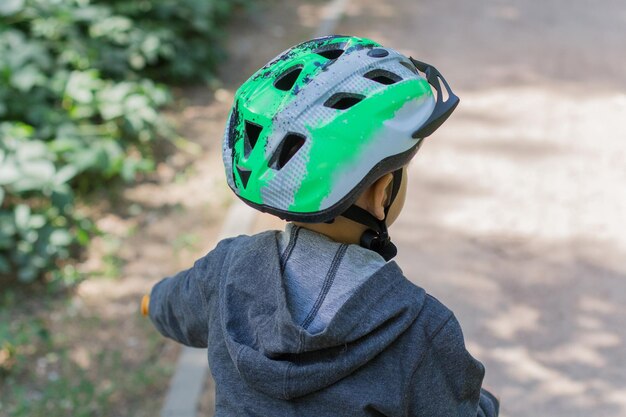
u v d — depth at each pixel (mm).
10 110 4996
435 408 1361
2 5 4934
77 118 5410
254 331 1424
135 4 6539
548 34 8062
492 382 3506
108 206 5035
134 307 4129
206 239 4723
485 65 7285
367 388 1329
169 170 5488
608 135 5832
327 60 1406
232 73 7156
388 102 1354
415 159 5562
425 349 1340
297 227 1464
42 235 4238
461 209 4934
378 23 8508
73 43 5703
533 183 5207
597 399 3400
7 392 3539
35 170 4348
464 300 4070
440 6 9039
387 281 1350
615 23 8344
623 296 4055
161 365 3707
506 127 6023
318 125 1333
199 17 6809
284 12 8773
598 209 4863
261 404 1407
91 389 3512
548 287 4145
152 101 5797
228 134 1491
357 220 1417
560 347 3711
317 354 1336
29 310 4090
